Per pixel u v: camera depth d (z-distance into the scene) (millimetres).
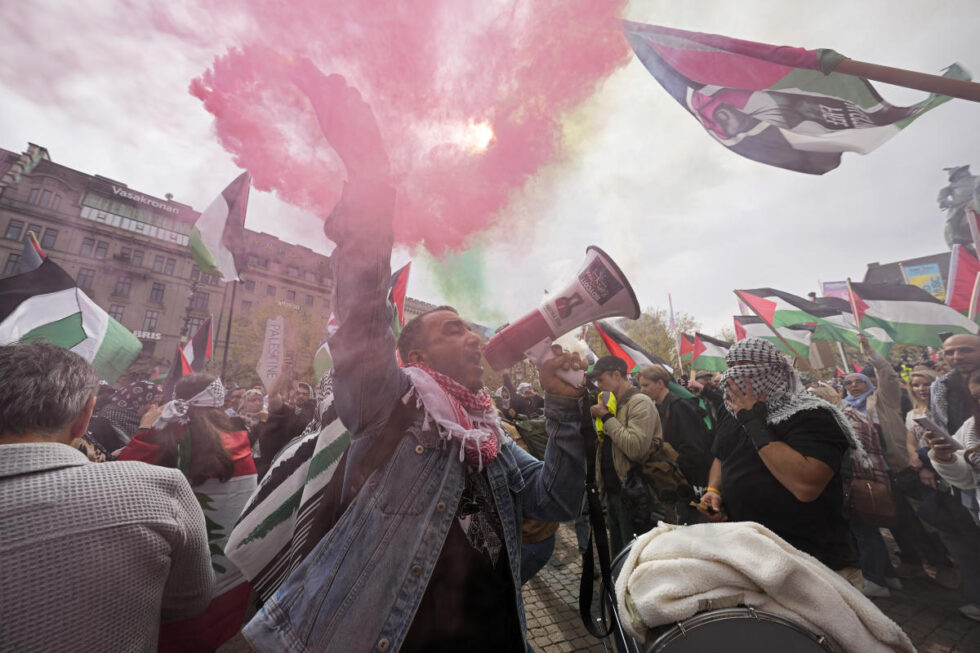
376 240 692
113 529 819
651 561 1094
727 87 1658
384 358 784
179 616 1042
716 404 3197
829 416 1366
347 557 820
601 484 2707
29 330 2492
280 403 2330
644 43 1538
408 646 794
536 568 1669
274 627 794
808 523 1312
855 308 4305
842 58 1604
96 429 2678
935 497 2701
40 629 706
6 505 739
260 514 1386
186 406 1750
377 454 874
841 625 908
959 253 3404
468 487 958
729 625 922
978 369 2551
